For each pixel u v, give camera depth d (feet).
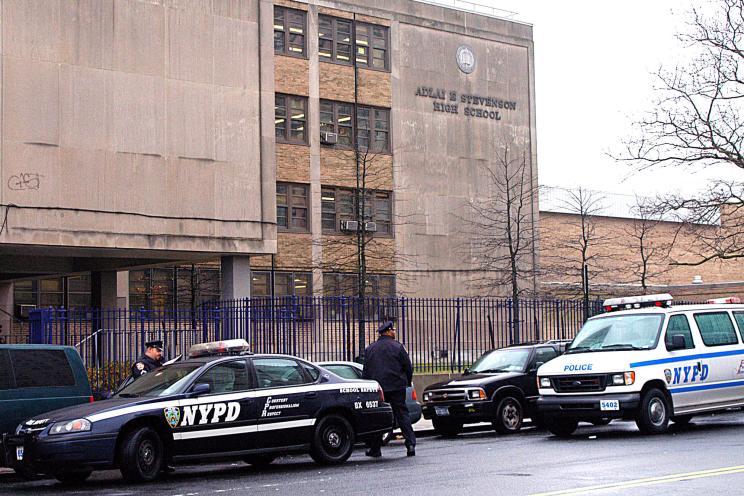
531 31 165.99
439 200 151.12
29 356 47.29
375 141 146.30
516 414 65.98
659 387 56.95
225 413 44.57
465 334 100.99
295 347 77.20
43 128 78.64
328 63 142.82
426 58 152.66
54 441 40.75
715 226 99.09
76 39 80.59
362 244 121.90
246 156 88.99
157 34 84.74
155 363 55.21
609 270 160.56
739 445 49.34
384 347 51.80
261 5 90.94
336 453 48.11
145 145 83.46
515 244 146.41
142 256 91.15
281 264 135.03
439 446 58.03
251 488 39.55
